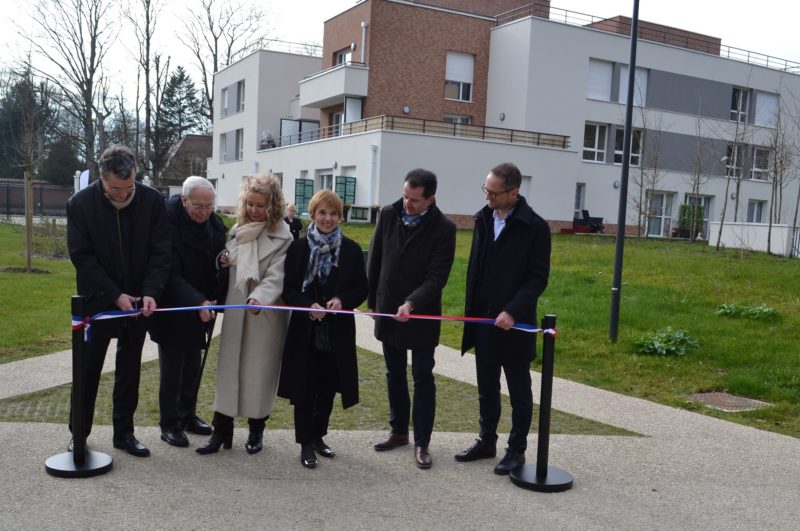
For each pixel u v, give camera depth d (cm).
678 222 3092
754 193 3388
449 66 2994
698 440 552
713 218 3316
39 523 359
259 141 3550
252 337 464
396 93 2891
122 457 458
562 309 1042
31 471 427
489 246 477
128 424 470
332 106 3086
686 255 1622
